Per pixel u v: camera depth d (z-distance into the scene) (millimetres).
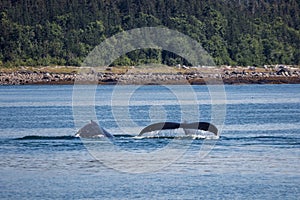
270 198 80625
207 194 82188
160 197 80938
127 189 84500
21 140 119875
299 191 83500
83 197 81000
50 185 86438
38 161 100438
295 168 95438
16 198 80688
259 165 97500
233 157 103125
